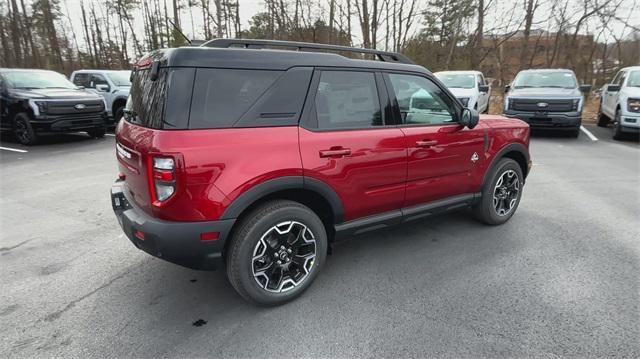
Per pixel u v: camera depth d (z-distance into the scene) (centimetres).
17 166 738
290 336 246
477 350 231
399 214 339
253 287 265
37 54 2791
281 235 272
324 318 265
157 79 246
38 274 329
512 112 1029
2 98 981
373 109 312
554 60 1962
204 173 235
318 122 281
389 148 314
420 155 336
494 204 416
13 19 2538
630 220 438
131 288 307
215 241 246
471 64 1970
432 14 2125
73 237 407
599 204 494
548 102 984
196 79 239
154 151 230
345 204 299
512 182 430
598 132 1137
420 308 275
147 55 284
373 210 322
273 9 1905
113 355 231
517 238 393
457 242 386
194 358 227
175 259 245
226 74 248
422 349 233
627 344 235
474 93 1137
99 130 1062
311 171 273
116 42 3089
